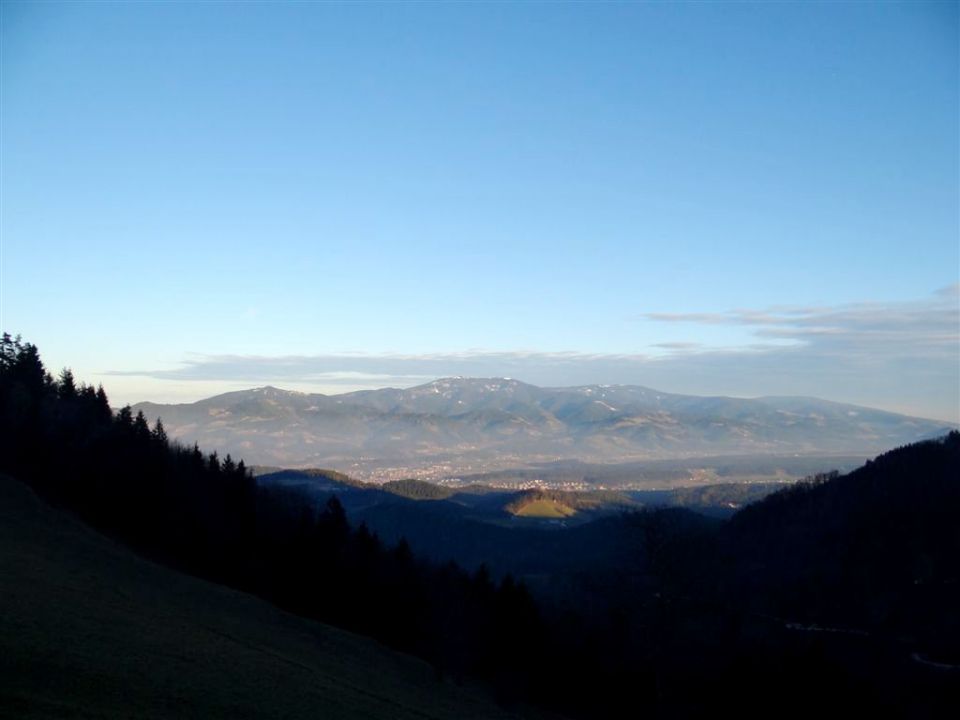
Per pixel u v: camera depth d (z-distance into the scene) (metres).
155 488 60.34
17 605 28.09
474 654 46.00
